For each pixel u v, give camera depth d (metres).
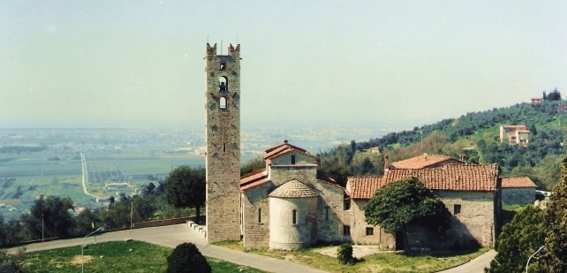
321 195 90.81
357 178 92.62
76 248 94.19
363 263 79.75
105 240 100.50
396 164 129.12
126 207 140.38
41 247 95.69
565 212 58.00
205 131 96.44
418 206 81.31
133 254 89.25
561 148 170.62
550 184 141.00
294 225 88.06
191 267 67.19
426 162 113.50
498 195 94.06
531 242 58.97
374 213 84.12
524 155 170.25
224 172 95.69
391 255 83.06
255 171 113.88
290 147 98.31
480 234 85.19
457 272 74.38
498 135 198.00
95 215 139.12
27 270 78.81
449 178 87.06
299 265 80.81
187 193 115.12
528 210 63.00
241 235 96.31
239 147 95.81
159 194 197.75
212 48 94.06
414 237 86.19
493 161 169.25
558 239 57.94
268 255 86.56
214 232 95.94
